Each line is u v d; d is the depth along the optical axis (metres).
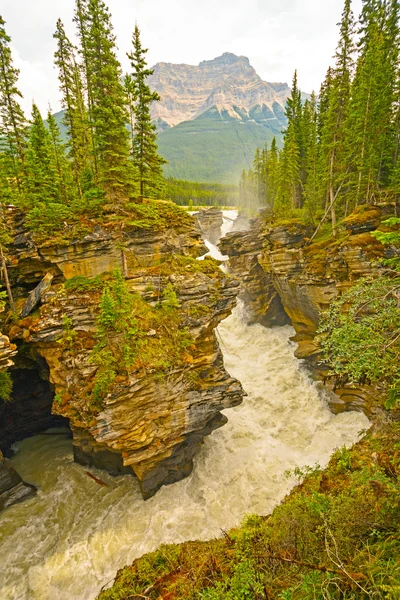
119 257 23.77
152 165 26.62
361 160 30.91
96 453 22.97
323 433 26.58
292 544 9.24
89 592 16.22
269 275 41.03
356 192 33.41
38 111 31.36
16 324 22.08
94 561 17.67
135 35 21.89
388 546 7.21
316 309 30.98
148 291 23.27
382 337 8.59
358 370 8.49
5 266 23.25
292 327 42.12
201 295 23.89
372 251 25.23
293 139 43.19
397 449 12.10
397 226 25.42
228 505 20.80
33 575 17.08
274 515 12.54
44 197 26.31
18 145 31.34
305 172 52.16
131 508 20.72
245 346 39.56
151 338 21.31
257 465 23.64
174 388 20.95
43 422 28.42
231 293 24.97
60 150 34.94
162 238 25.48
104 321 19.69
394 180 29.88
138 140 25.14
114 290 20.64
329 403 29.09
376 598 5.93
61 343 20.69
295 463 23.78
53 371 21.42
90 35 24.03
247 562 9.30
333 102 33.38
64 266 23.03
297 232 35.75
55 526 19.67
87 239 22.83
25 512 20.53
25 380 26.70
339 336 9.48
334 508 9.55
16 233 25.31
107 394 18.92
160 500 21.19
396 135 33.72
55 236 23.05
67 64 29.41
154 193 31.48
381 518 8.26
